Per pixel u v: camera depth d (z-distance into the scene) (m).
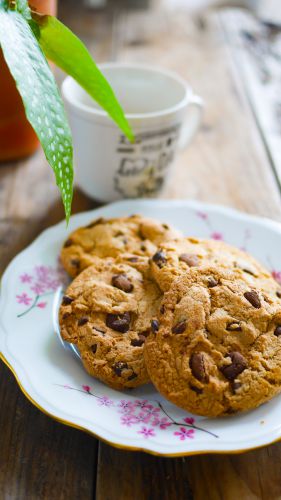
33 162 0.71
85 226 0.61
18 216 0.65
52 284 0.57
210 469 0.48
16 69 0.46
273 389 0.49
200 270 0.53
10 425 0.50
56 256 0.59
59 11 0.98
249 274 0.55
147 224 0.60
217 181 0.71
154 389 0.52
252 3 1.22
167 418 0.49
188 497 0.47
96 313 0.53
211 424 0.48
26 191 0.68
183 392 0.48
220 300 0.51
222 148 0.75
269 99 0.83
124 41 0.92
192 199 0.68
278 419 0.48
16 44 0.46
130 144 0.62
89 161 0.64
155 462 0.49
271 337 0.51
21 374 0.50
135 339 0.52
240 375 0.49
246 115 0.80
